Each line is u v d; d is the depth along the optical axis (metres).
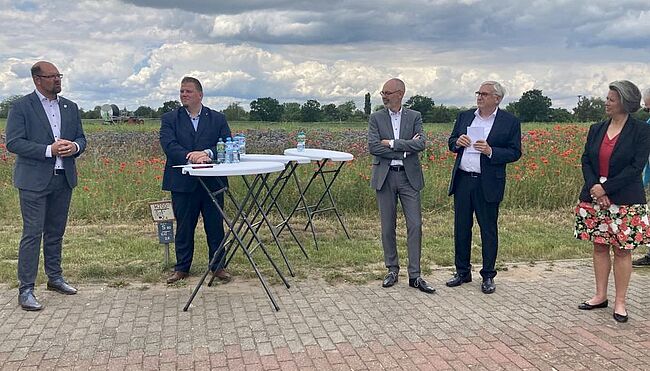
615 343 4.16
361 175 9.19
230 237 5.89
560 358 3.90
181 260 5.61
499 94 5.12
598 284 4.87
